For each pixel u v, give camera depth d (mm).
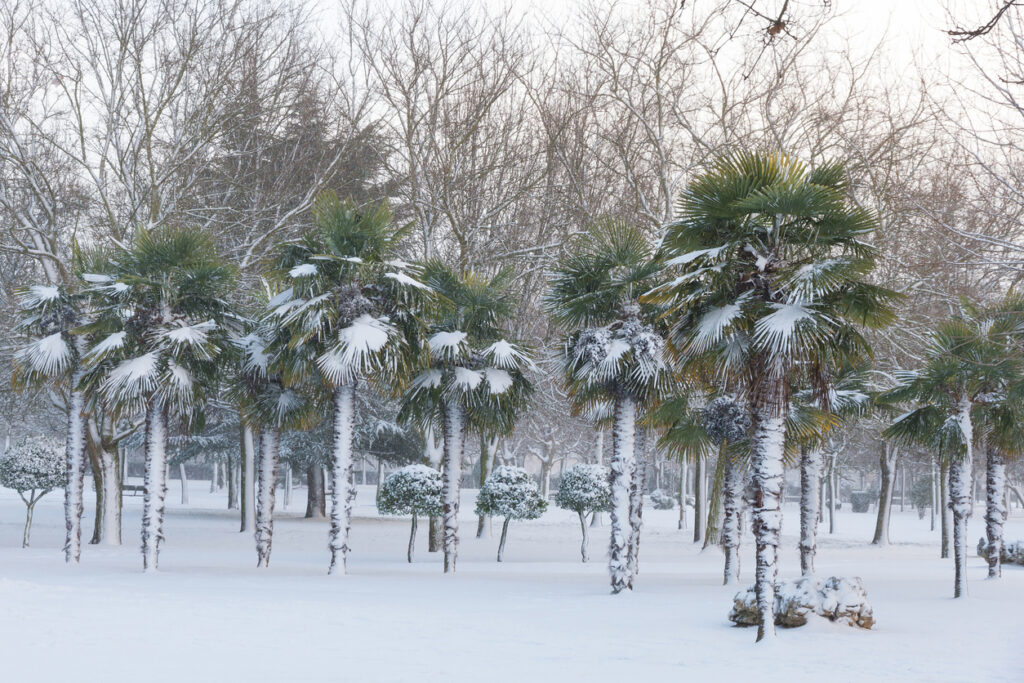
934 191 18156
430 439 35875
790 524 58719
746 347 13266
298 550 35469
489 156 33594
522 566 28844
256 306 30547
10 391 37250
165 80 32625
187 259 23156
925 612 16328
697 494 42625
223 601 16031
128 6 31828
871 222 13227
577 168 32406
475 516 57844
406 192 35156
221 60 32969
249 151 34375
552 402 37812
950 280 16312
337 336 22281
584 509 31969
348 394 23359
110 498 34875
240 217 34531
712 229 13852
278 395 25078
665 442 24047
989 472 24297
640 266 20250
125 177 32344
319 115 34719
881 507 43594
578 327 21703
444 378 24797
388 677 9539
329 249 22703
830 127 26891
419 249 36188
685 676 9844
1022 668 10531
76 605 14906
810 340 12523
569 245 31703
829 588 14141
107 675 9344
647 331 19828
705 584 22250
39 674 9328
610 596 18641
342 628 13227
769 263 13430
